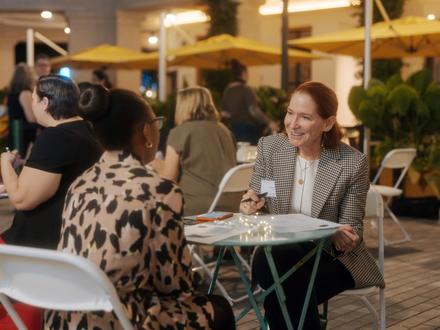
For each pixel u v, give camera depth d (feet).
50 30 66.59
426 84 26.63
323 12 49.88
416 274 16.89
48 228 9.66
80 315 6.54
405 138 26.07
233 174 13.97
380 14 37.65
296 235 7.90
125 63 46.03
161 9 49.11
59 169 9.53
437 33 28.84
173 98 32.17
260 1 46.60
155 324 6.46
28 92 25.91
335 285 9.62
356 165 9.61
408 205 26.00
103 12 50.88
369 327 12.73
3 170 9.78
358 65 43.47
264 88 34.45
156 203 6.48
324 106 9.41
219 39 39.04
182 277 6.69
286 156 10.00
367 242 20.89
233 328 7.25
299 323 8.68
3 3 52.60
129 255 6.35
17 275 6.43
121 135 6.78
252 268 9.67
